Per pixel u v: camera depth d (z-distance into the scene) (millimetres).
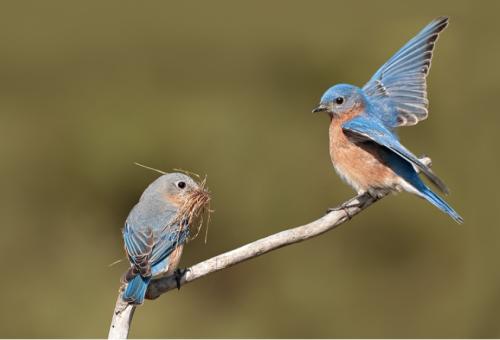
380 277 14805
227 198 15484
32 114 17031
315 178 15773
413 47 10555
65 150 16469
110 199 16062
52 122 16891
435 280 14734
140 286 7945
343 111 9961
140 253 8656
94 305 14594
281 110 16922
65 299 14664
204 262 8164
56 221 15930
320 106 10039
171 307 14477
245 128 16344
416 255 14969
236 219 15352
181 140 16156
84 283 14969
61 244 15625
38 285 14898
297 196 15555
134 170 16047
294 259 14961
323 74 17406
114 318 7930
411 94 10305
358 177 9789
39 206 16078
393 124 10180
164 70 17906
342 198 15453
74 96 17406
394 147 9234
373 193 9773
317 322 14383
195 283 14734
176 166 15961
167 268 8828
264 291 14727
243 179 15672
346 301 14539
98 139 16328
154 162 16047
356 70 17172
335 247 15039
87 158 16234
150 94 17344
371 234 15102
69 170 16328
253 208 15406
